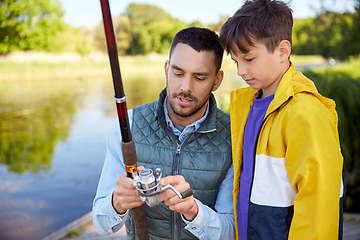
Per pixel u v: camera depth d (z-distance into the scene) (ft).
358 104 11.34
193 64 3.67
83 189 16.35
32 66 65.82
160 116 4.13
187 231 4.06
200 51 3.69
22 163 20.54
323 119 3.34
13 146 24.22
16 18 67.26
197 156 4.06
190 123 4.14
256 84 3.86
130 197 3.22
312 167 3.19
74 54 74.59
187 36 3.73
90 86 54.70
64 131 28.07
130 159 3.07
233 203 4.00
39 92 49.19
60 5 71.97
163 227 4.09
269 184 3.59
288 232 3.54
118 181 3.26
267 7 3.68
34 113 35.47
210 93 3.98
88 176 18.16
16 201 14.94
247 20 3.66
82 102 41.24
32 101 42.45
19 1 66.39
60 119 32.58
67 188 16.51
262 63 3.71
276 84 3.84
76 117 33.19
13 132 28.30
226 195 4.18
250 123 4.02
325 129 3.31
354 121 11.48
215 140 4.17
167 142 4.10
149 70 75.00
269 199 3.59
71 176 18.19
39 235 11.89
